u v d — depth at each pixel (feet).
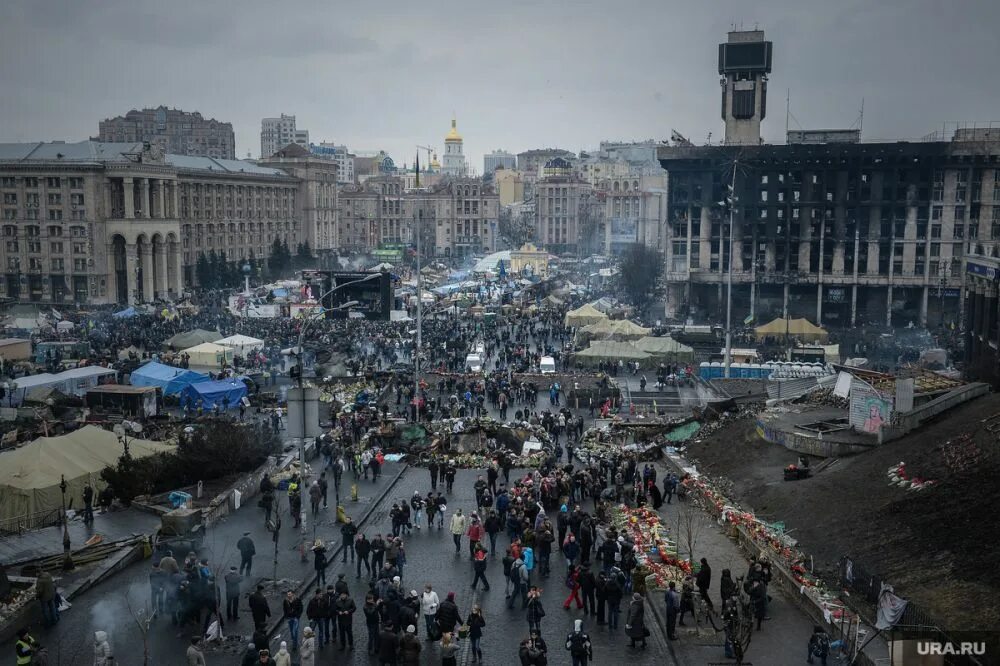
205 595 106.42
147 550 134.92
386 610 102.17
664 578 125.49
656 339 322.96
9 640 104.17
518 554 119.03
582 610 116.37
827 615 105.09
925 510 123.65
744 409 217.15
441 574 128.88
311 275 440.45
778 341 349.82
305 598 119.34
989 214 469.57
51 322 390.21
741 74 553.23
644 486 167.73
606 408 247.91
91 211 561.84
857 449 167.73
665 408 259.19
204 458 171.42
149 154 588.09
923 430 161.17
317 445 203.31
